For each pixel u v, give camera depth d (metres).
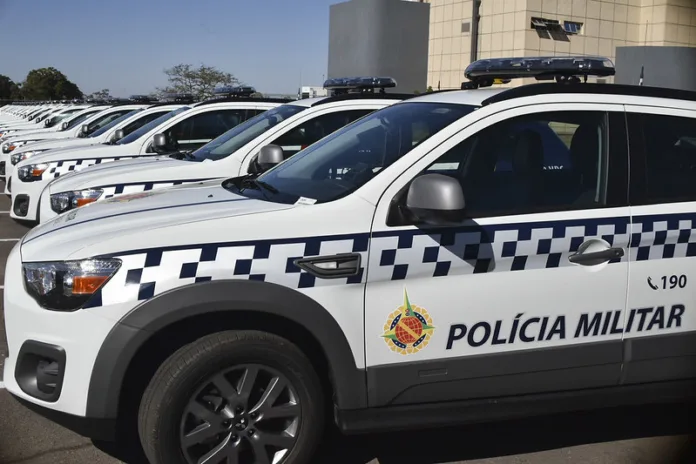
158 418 2.94
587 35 52.16
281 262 3.00
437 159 3.27
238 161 6.68
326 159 3.88
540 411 3.34
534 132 3.46
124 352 2.88
